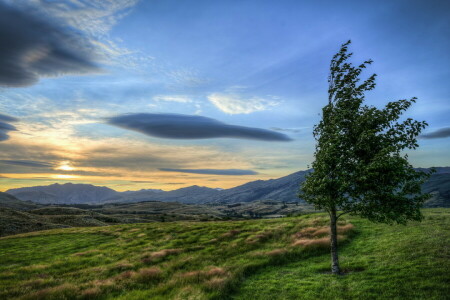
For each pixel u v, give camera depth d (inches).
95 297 594.6
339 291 540.4
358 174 613.6
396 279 556.4
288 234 1202.0
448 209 1649.9
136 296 581.6
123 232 1849.2
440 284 499.8
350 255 820.0
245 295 578.2
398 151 611.8
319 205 705.6
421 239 815.1
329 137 718.5
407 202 578.6
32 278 802.2
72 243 1534.2
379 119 645.9
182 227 1744.6
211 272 722.2
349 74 740.0
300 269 746.8
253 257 903.7
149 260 984.3
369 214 621.0
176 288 621.3
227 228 1523.1
